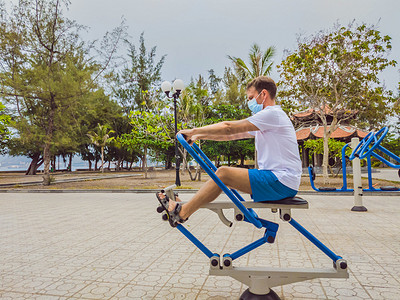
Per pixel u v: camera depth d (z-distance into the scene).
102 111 37.00
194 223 5.49
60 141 18.00
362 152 4.33
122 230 4.98
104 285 2.59
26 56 16.09
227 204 1.94
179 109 16.88
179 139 1.89
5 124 14.12
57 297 2.35
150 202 9.05
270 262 3.17
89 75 16.88
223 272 2.04
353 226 5.05
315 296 2.30
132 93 38.06
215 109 27.67
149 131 16.45
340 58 12.52
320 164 24.88
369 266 3.02
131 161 44.81
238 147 26.44
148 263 3.20
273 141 1.97
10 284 2.63
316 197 9.66
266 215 6.23
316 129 23.27
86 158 43.59
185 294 2.37
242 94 33.81
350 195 10.06
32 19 16.02
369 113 13.96
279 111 2.00
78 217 6.39
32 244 4.11
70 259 3.39
